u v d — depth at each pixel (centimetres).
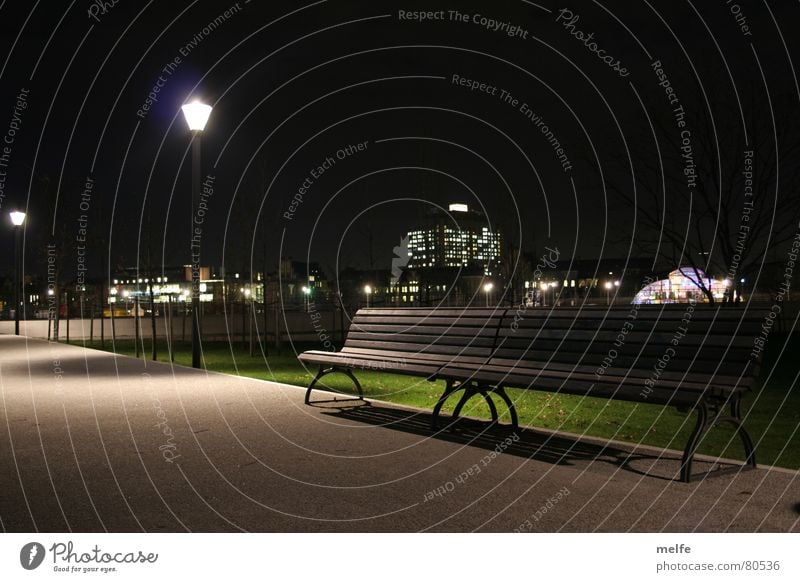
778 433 709
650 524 407
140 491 482
